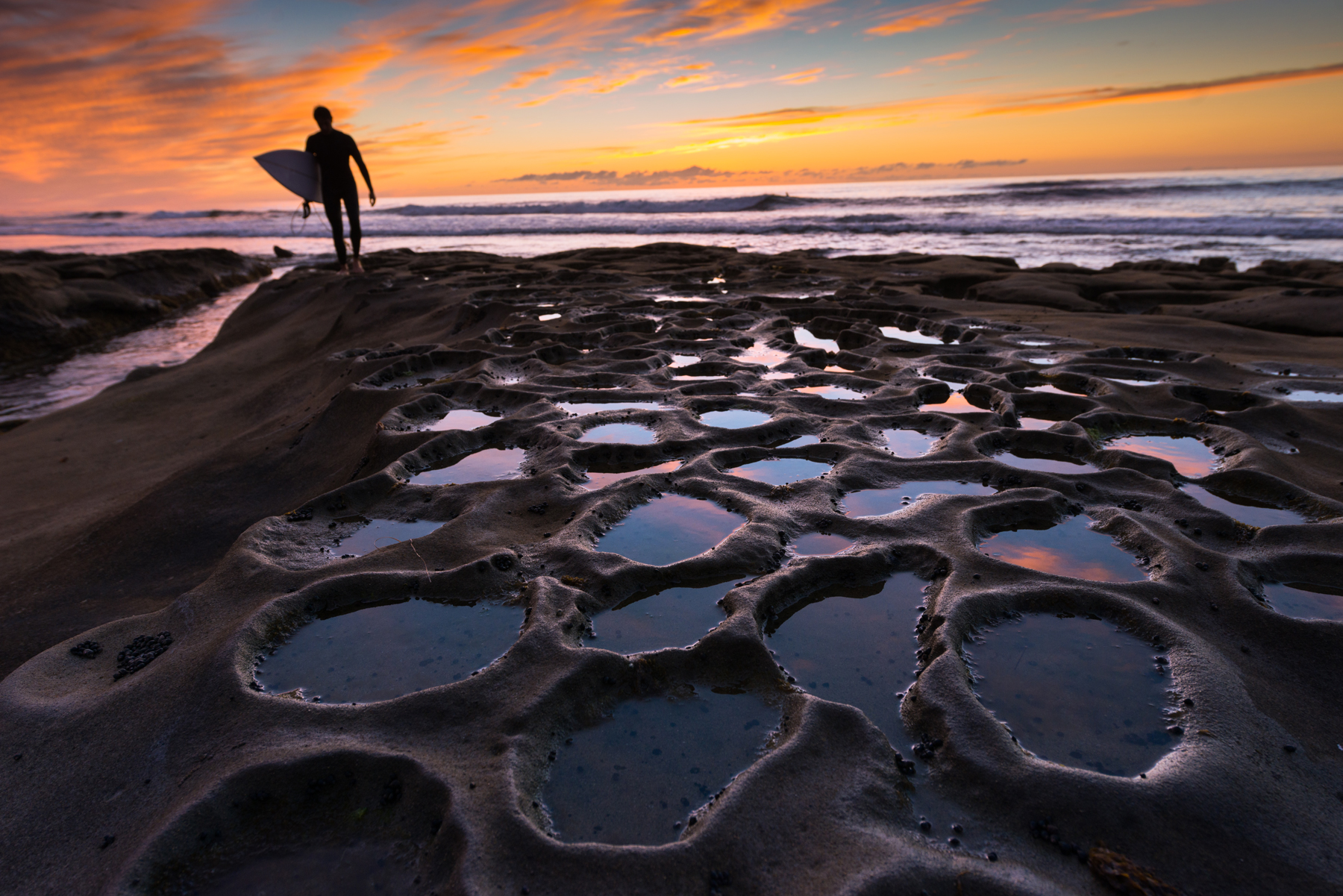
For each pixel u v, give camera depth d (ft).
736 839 4.54
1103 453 11.04
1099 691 6.00
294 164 35.29
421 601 7.57
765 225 97.81
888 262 41.01
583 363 17.33
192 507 11.77
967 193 156.87
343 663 6.62
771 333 21.24
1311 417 12.69
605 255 46.16
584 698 5.92
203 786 5.07
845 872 4.29
